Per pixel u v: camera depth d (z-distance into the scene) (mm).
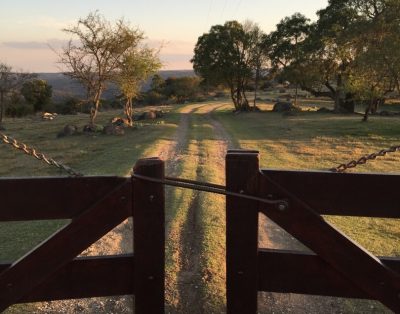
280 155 20938
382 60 32344
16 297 2826
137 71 36812
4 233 8609
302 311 4992
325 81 55438
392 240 8125
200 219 8336
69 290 2922
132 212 2854
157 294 2947
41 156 2775
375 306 5066
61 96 74438
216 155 20516
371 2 42906
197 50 65125
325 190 2736
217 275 5727
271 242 7559
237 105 65062
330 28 53219
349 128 33438
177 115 53344
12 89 49719
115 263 2943
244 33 62062
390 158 19422
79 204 2842
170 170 15680
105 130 33188
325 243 2736
